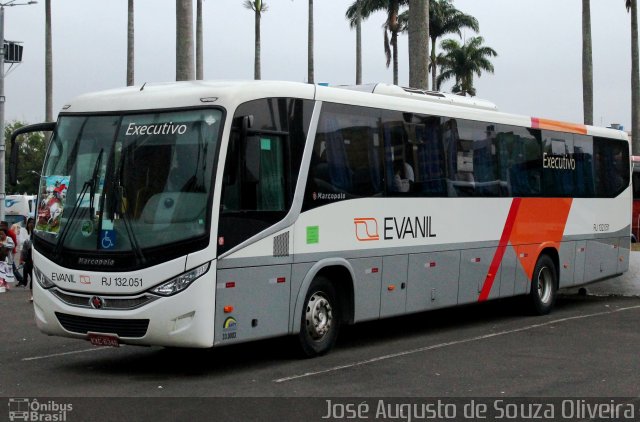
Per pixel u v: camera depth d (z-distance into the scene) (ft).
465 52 208.44
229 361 36.91
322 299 37.52
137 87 35.35
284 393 30.27
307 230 35.99
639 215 113.09
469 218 46.19
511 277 49.85
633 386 31.76
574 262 55.62
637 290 62.95
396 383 32.09
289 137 35.37
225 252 32.09
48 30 139.23
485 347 40.68
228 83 33.96
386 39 175.32
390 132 41.09
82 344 42.22
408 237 41.86
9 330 47.39
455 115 45.57
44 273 33.99
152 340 31.73
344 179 38.11
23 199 144.77
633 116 131.85
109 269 32.17
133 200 32.55
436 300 43.86
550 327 47.70
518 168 50.39
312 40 163.63
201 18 127.44
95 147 33.94
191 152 32.30
